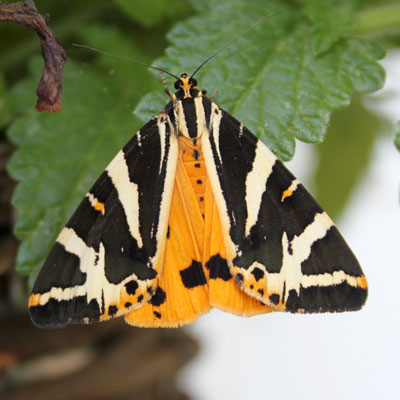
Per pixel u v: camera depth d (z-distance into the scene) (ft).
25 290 0.63
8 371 0.65
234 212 0.55
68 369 0.66
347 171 0.73
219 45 0.59
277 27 0.60
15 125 0.61
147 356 0.68
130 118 0.61
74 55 0.61
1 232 0.62
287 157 0.57
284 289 0.54
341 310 0.53
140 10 0.61
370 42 0.60
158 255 0.55
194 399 0.73
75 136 0.61
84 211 0.54
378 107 0.69
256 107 0.57
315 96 0.58
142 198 0.55
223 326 0.91
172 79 0.58
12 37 0.62
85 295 0.53
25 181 0.60
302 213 0.54
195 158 0.56
